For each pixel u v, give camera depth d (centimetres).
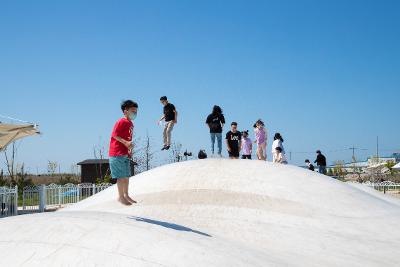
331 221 979
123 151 693
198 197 1045
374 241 895
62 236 515
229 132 1479
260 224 913
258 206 1003
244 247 656
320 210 1031
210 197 1042
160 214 962
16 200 1858
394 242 898
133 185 1226
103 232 529
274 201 1039
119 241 509
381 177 3984
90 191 2625
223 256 538
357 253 816
